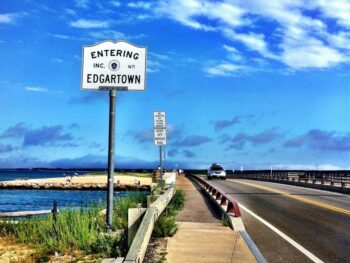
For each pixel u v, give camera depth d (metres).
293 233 12.59
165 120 20.58
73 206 14.30
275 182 50.91
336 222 14.80
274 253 9.96
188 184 39.25
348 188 29.58
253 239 11.64
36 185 80.25
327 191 31.66
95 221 12.17
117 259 8.30
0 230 12.22
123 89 12.41
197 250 9.52
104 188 77.44
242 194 27.20
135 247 7.12
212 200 19.95
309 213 17.22
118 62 12.49
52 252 9.66
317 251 10.20
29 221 12.48
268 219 15.46
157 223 11.08
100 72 12.45
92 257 9.09
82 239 9.99
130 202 16.23
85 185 78.50
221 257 8.91
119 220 12.62
